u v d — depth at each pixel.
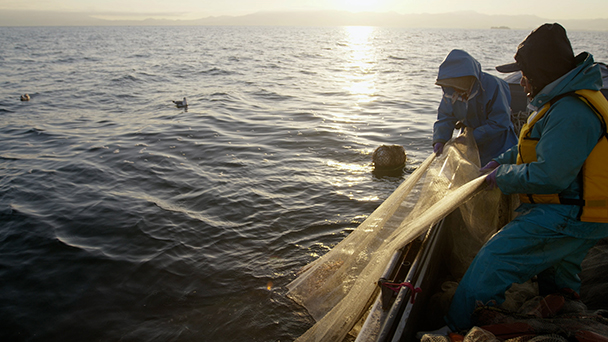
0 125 12.44
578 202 2.04
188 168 8.14
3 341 3.78
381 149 8.16
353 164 8.47
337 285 2.79
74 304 4.25
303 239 5.46
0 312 4.13
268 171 7.98
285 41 87.12
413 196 2.83
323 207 6.39
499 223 2.96
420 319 2.41
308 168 8.19
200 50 53.44
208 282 4.55
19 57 40.81
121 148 9.57
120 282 4.58
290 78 24.06
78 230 5.70
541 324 2.01
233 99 16.53
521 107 6.99
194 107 14.90
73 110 14.84
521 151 2.28
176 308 4.16
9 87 20.97
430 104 15.52
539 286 2.52
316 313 2.90
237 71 27.95
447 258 3.22
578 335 1.92
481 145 3.71
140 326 3.93
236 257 5.04
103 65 32.50
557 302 2.25
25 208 6.39
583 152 1.92
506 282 2.16
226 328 3.87
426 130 11.27
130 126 11.95
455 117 3.81
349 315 2.25
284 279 4.58
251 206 6.41
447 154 3.31
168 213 6.17
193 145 9.73
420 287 2.37
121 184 7.36
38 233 5.61
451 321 2.32
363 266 2.66
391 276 2.44
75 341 3.77
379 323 2.10
